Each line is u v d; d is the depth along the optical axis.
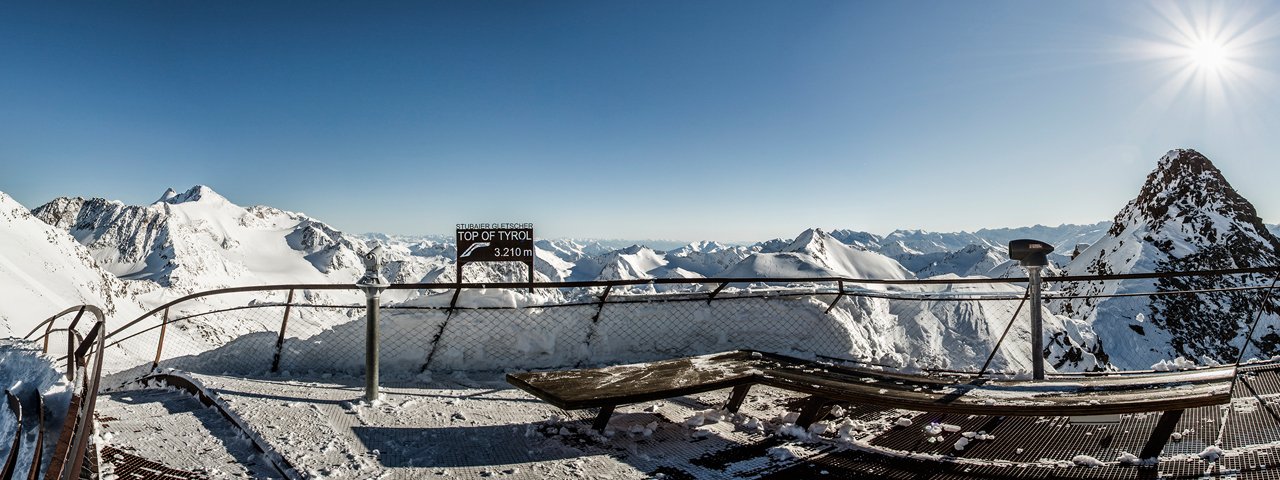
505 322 7.05
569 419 4.70
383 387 5.84
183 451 3.91
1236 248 114.94
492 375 6.61
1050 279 5.09
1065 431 3.96
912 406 3.73
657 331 7.44
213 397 4.98
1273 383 4.20
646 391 4.10
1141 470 3.28
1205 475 3.08
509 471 3.66
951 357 9.41
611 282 6.73
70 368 3.78
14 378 4.38
